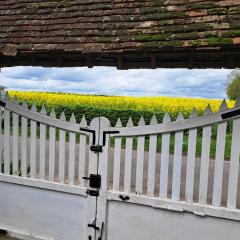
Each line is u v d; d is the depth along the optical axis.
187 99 26.12
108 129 4.13
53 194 4.52
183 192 6.61
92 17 4.94
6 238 4.76
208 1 4.56
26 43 4.69
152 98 26.28
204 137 3.75
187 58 4.39
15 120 4.73
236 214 3.60
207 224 3.77
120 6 5.03
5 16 5.62
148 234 4.05
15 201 4.80
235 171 3.64
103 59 4.70
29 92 29.06
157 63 4.64
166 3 4.78
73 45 4.39
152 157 4.02
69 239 4.47
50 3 5.69
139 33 4.29
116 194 4.13
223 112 3.62
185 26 4.18
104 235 4.25
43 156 4.59
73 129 4.31
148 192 4.07
